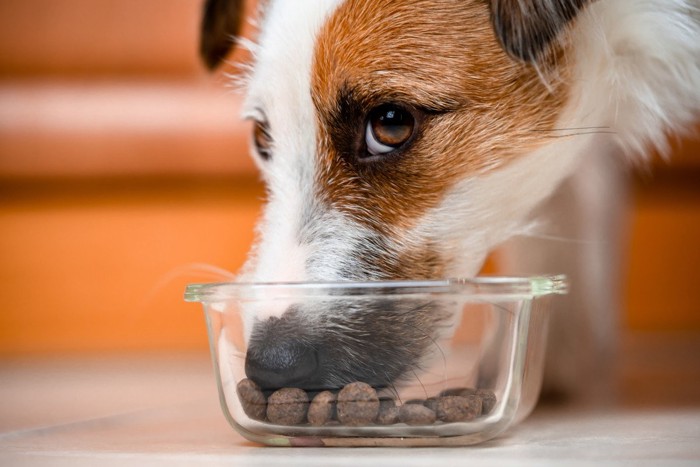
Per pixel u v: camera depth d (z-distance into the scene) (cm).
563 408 88
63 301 146
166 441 76
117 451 73
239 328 74
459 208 78
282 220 79
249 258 80
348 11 77
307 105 78
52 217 144
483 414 72
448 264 79
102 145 138
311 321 74
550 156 80
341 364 73
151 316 146
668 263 148
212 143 138
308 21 78
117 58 142
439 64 77
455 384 74
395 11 77
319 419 71
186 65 141
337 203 78
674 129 85
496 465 67
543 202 85
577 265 92
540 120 79
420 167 77
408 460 68
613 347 95
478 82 77
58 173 140
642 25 80
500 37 75
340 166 78
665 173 137
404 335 74
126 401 95
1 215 144
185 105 138
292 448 72
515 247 93
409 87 77
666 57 81
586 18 77
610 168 94
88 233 145
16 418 87
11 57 142
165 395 99
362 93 77
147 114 138
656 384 103
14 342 146
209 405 91
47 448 74
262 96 80
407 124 77
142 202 145
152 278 145
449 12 77
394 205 78
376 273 77
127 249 145
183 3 141
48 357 139
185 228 144
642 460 68
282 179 79
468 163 78
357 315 74
